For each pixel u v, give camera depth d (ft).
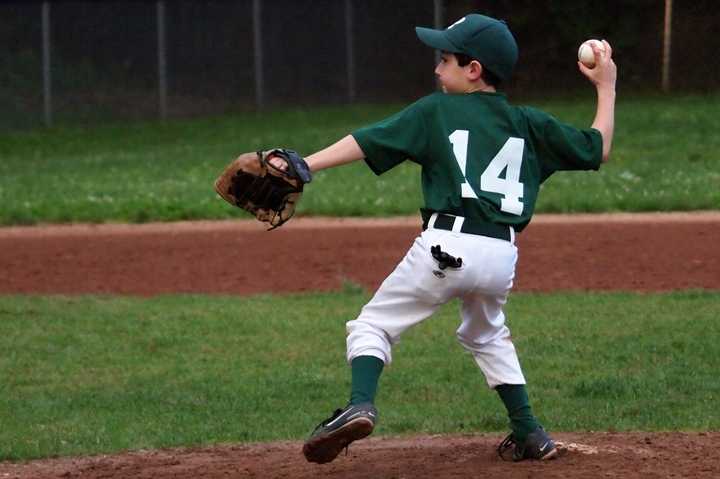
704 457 65.16
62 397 95.50
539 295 130.00
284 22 336.29
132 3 335.06
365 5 334.85
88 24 334.24
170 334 116.06
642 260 146.61
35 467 73.77
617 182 205.05
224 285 140.97
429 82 334.03
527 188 60.23
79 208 194.18
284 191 57.52
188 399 94.17
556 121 61.57
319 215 187.52
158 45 333.83
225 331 117.60
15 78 328.70
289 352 109.60
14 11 329.93
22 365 106.11
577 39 331.16
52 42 332.80
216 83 337.11
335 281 141.49
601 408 87.81
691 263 144.56
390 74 335.88
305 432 83.41
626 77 328.08
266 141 275.59
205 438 81.71
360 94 337.52
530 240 159.43
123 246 164.55
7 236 175.52
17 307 128.06
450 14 336.70
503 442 66.44
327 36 336.08
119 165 250.98
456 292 59.00
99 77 334.03
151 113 332.39
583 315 119.75
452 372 100.68
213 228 177.47
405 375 99.60
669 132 258.98
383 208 188.65
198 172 235.81
